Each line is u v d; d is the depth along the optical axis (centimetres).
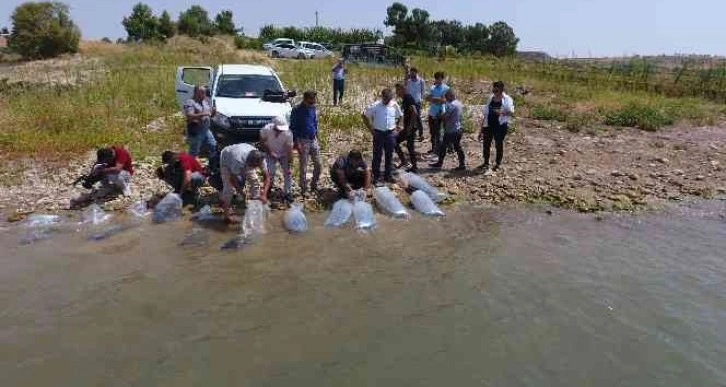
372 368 452
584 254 684
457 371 449
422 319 529
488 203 869
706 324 522
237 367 452
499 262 657
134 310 539
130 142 1099
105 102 1409
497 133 995
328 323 519
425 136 1268
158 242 701
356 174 841
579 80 2436
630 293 583
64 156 1017
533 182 955
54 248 678
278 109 1120
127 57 2962
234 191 845
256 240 710
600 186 944
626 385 434
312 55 3750
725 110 1780
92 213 774
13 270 618
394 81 2106
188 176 800
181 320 522
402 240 720
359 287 591
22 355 466
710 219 814
